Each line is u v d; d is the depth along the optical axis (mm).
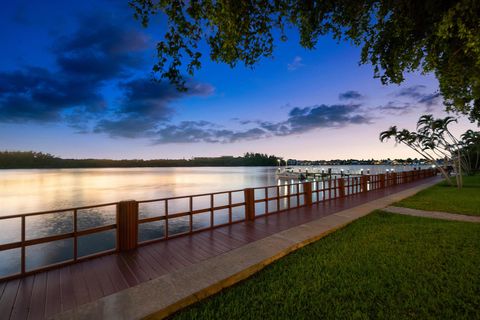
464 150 28062
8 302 2908
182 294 3053
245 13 3691
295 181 57438
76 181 71250
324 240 5207
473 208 8180
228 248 4664
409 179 19406
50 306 2850
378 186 14688
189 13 3465
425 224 6219
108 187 49188
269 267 4000
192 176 95875
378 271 3730
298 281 3488
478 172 29125
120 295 3027
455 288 3213
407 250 4484
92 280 3434
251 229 5930
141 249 4586
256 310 2877
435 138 15680
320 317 2748
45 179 83438
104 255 4266
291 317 2756
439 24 3205
